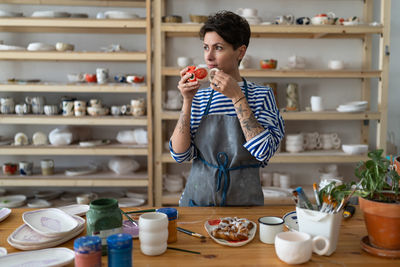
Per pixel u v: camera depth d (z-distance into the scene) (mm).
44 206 2984
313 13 3367
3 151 3000
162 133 3148
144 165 3426
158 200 3041
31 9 3275
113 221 1078
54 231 1242
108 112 3160
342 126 3471
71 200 3154
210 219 1374
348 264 1023
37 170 3264
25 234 1218
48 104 3354
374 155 1102
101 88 2963
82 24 2885
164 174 3334
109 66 3355
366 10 3330
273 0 3346
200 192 1630
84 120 2979
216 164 1606
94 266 936
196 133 1624
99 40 3330
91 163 3283
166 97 3320
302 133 3266
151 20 3100
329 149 3318
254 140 1404
